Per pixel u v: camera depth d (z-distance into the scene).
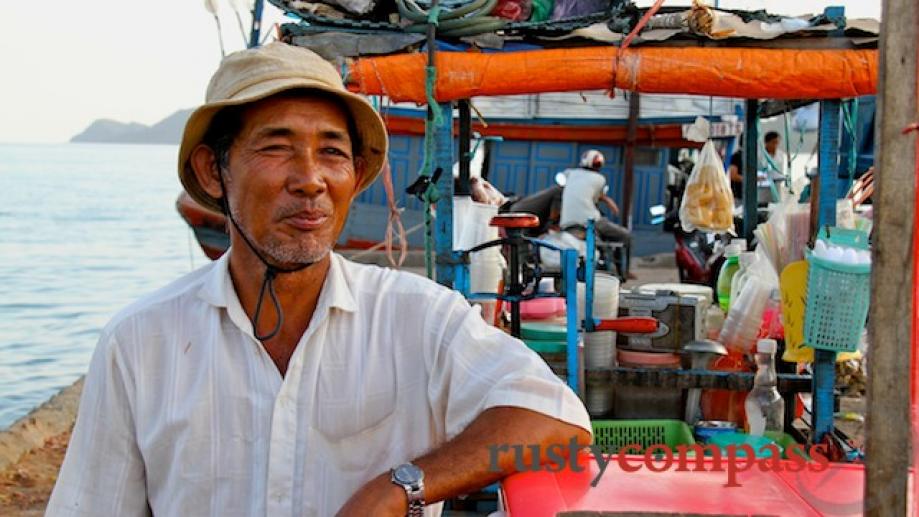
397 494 1.65
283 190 1.71
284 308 1.79
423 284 1.89
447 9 3.90
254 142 1.72
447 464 1.69
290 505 1.77
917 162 1.27
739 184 10.33
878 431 1.31
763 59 3.70
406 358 1.84
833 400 3.88
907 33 1.26
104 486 1.84
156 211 28.33
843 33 3.74
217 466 1.79
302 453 1.78
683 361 4.32
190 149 1.83
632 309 4.45
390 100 3.94
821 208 3.89
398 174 12.24
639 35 3.79
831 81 3.68
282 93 1.71
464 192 5.29
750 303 4.35
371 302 1.85
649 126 12.41
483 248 4.16
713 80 3.71
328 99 1.75
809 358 3.94
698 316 4.36
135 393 1.82
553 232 9.18
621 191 12.70
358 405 1.81
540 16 4.02
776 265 4.42
